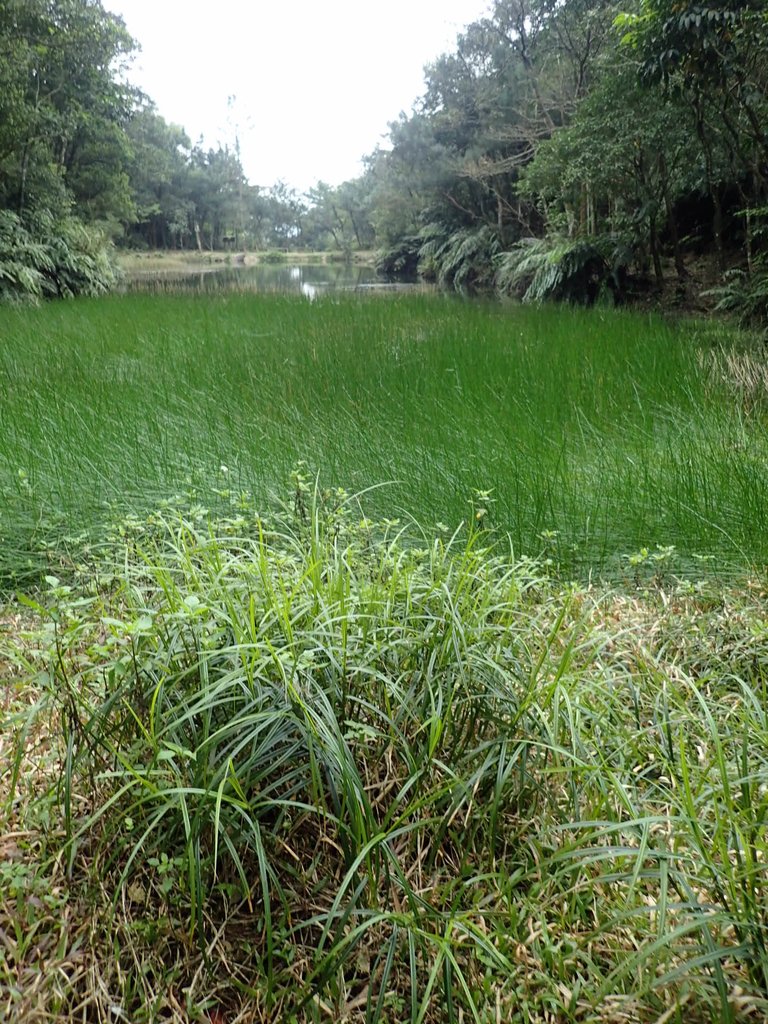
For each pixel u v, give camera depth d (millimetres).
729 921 1282
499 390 5637
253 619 1656
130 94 25000
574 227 16344
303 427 4723
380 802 1720
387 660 1832
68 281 17000
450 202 25281
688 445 4270
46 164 19266
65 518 3389
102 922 1485
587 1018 1299
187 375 6113
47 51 17500
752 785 1653
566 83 17375
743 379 5586
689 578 2957
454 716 1760
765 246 10602
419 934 1373
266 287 21297
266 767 1640
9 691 2135
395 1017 1375
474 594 2146
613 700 1947
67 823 1533
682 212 14961
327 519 2957
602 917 1479
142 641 1722
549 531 3141
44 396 5242
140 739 1618
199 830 1526
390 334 8844
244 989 1405
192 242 54531
